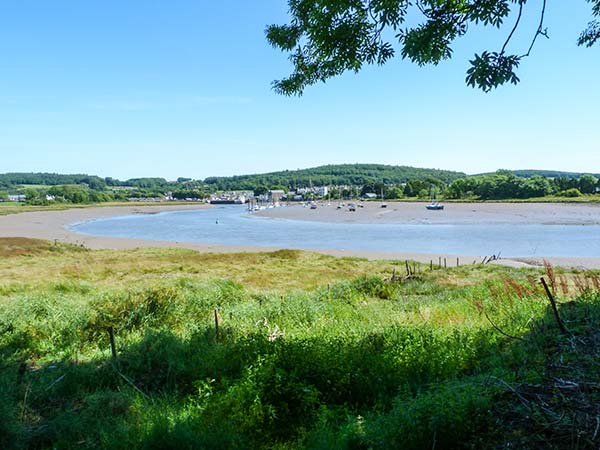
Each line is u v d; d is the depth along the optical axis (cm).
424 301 1250
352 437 385
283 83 498
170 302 1066
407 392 446
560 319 604
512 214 8888
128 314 965
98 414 477
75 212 12900
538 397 366
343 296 1352
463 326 742
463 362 539
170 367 614
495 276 1797
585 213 8750
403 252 4050
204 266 2709
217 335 774
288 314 1014
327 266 2755
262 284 1912
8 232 6519
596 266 2919
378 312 1027
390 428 357
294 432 436
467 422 344
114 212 13688
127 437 408
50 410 501
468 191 15562
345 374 518
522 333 597
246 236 6088
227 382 509
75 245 4450
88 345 793
